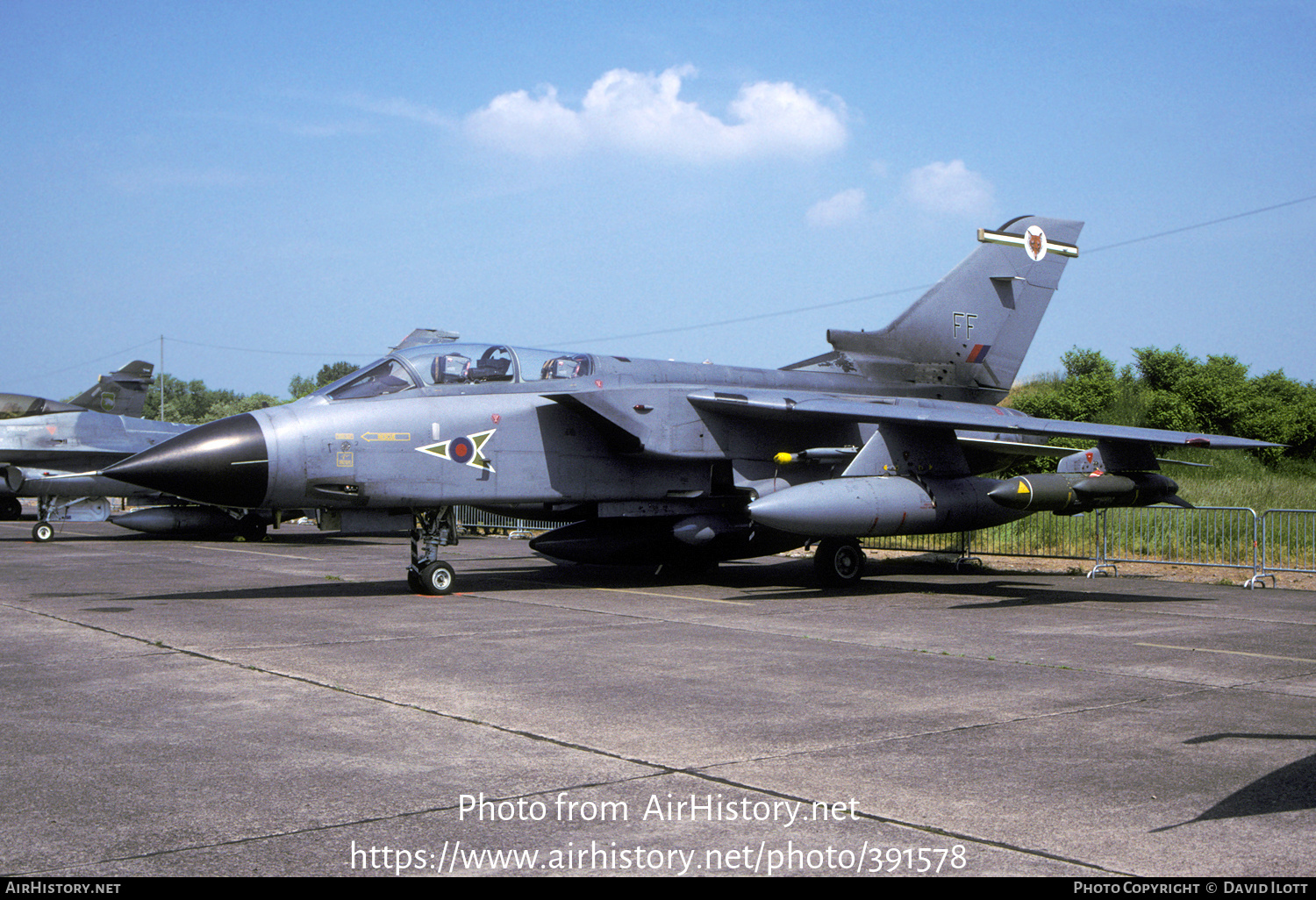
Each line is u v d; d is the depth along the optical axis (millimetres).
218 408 86562
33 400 25469
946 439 13609
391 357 12414
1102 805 4531
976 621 10531
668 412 13312
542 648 8625
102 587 13438
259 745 5492
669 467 13992
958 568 16938
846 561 14062
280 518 24859
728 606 11656
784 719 6109
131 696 6664
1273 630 10016
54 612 10742
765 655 8352
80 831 4176
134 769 5035
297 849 3992
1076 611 11375
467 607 11398
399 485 11805
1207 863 3859
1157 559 17219
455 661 8008
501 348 13086
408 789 4750
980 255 17203
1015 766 5137
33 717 6109
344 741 5570
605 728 5879
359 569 16438
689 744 5543
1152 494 13023
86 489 25531
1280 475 30453
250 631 9484
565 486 13008
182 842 4059
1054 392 33531
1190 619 10781
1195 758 5297
